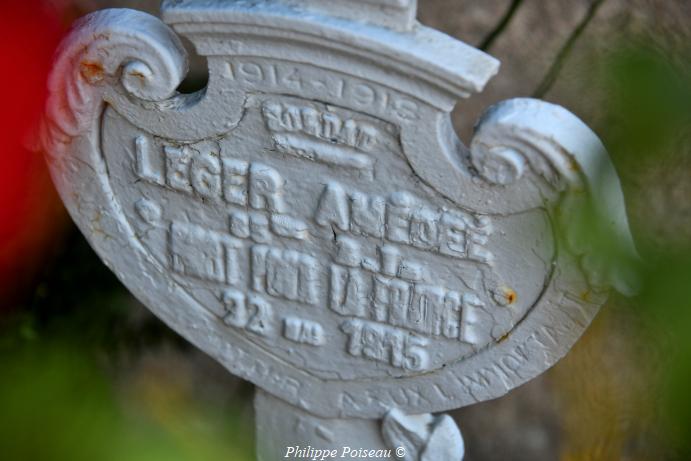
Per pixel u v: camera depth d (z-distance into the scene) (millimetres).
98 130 724
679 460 873
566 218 672
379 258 724
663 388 339
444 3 1181
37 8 680
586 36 1136
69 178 746
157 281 779
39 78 648
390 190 695
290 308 764
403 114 664
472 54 644
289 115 683
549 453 917
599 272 684
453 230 698
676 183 965
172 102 700
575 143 649
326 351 775
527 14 1169
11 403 441
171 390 916
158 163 726
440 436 790
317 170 701
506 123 649
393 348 758
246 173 713
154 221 751
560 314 713
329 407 800
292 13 646
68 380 471
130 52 682
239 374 808
